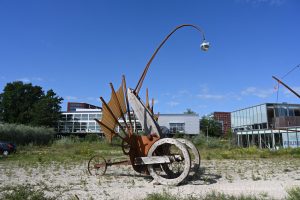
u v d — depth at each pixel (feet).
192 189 32.76
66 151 110.52
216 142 145.79
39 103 263.90
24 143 159.22
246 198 26.30
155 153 38.65
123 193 30.42
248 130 143.02
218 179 40.86
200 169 52.13
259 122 151.43
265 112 146.72
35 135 168.86
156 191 31.48
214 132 307.37
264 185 35.53
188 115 271.69
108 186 35.01
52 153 98.99
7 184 36.52
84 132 279.49
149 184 36.40
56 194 29.91
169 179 35.76
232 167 55.88
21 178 42.19
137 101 39.99
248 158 78.54
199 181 38.88
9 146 97.09
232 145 144.77
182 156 38.14
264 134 132.36
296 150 92.12
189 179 40.32
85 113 283.38
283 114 146.41
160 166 38.78
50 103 265.75
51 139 180.34
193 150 41.22
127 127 39.93
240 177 42.78
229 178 41.78
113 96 41.19
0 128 151.02
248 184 36.42
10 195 26.40
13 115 263.49
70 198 27.73
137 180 39.60
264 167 56.08
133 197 28.32
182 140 42.04
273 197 27.58
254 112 155.94
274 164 61.98
